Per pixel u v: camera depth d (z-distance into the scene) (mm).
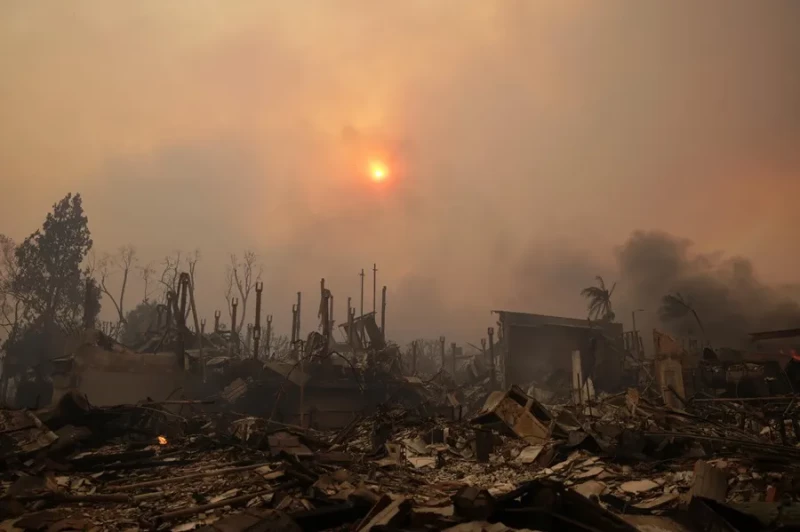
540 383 40938
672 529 7918
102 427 18797
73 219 58031
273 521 7145
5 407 18203
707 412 23766
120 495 10312
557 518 6867
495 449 16547
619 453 14039
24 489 10578
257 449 15719
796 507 7555
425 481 12625
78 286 56438
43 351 47688
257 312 35000
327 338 36906
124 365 29469
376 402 31266
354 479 11641
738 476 11523
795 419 17188
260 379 29844
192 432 20516
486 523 6500
